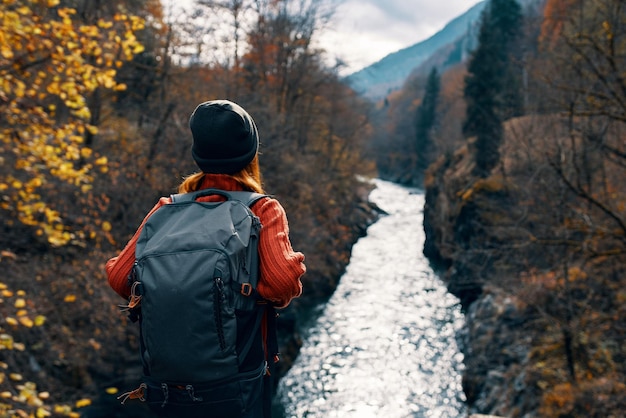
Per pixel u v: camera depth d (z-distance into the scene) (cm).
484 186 2722
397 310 2520
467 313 2314
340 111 4362
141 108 1892
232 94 2242
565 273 1272
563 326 1266
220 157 159
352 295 2745
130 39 671
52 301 1073
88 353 1212
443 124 7612
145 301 137
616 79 938
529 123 1403
